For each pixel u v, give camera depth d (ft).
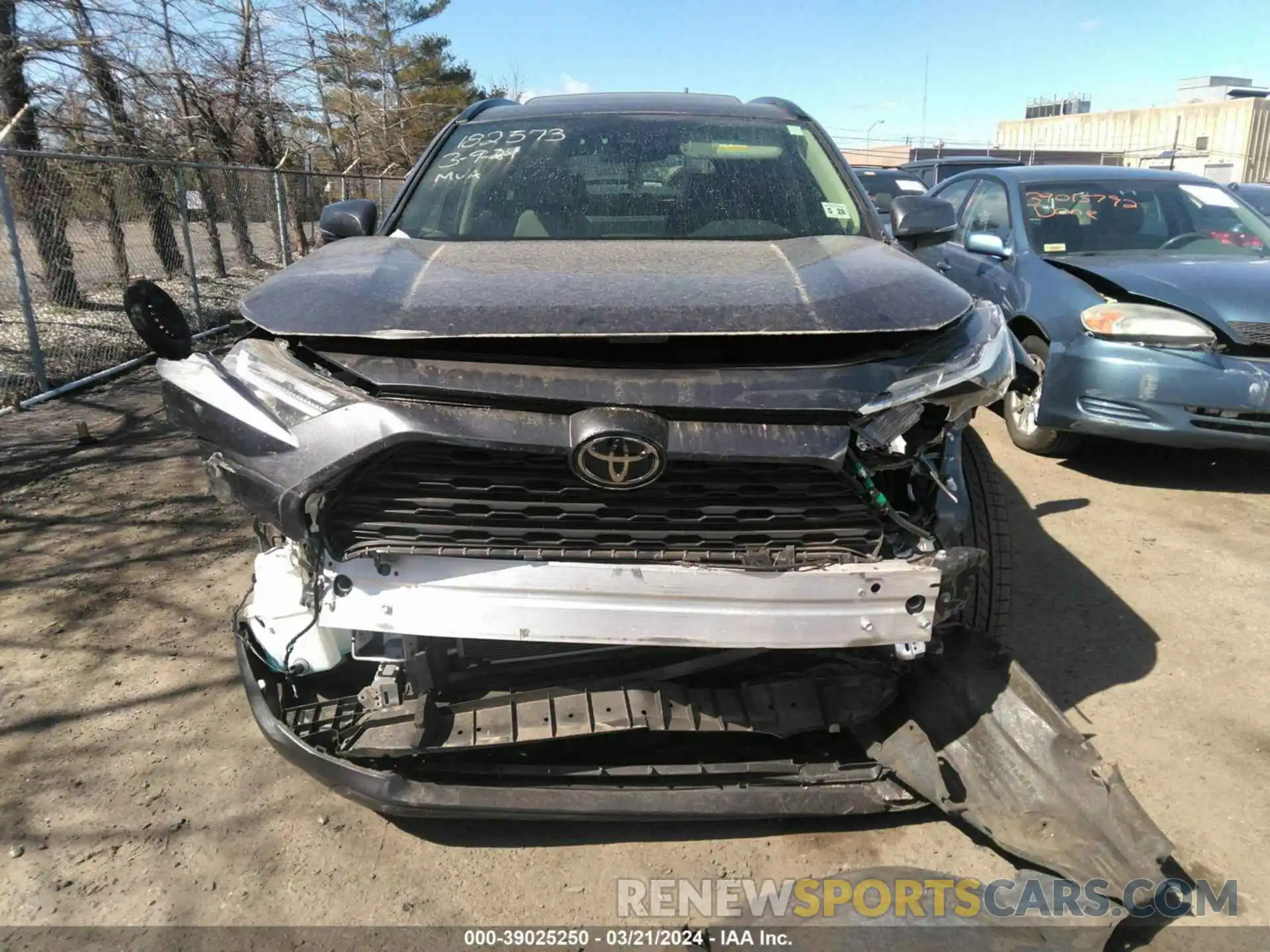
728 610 6.58
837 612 6.66
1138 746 9.03
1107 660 10.54
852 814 7.70
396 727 7.32
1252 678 10.19
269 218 47.03
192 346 7.08
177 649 10.75
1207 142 126.21
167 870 7.51
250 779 8.60
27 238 29.50
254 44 47.80
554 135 11.37
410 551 6.55
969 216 21.50
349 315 6.63
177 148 40.47
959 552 6.81
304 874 7.50
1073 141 150.00
